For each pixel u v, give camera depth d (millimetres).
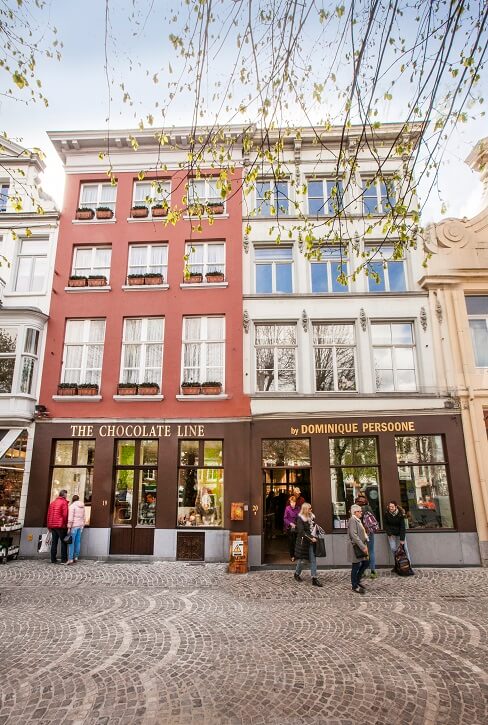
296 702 4398
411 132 6387
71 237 15023
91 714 4203
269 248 14797
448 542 11922
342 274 7535
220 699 4469
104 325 14516
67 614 7328
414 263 14133
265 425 13055
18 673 5062
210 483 13039
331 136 14938
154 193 15531
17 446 13375
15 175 15570
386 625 6711
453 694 4547
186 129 15133
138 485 13102
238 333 13891
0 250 15070
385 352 13789
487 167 14359
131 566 11383
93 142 15570
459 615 7215
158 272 14828
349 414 12906
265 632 6422
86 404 13578
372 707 4301
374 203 14789
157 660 5422
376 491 12602
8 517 12836
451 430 12727
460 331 13422
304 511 9859
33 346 13953
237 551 10797
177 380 13680
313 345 13812
